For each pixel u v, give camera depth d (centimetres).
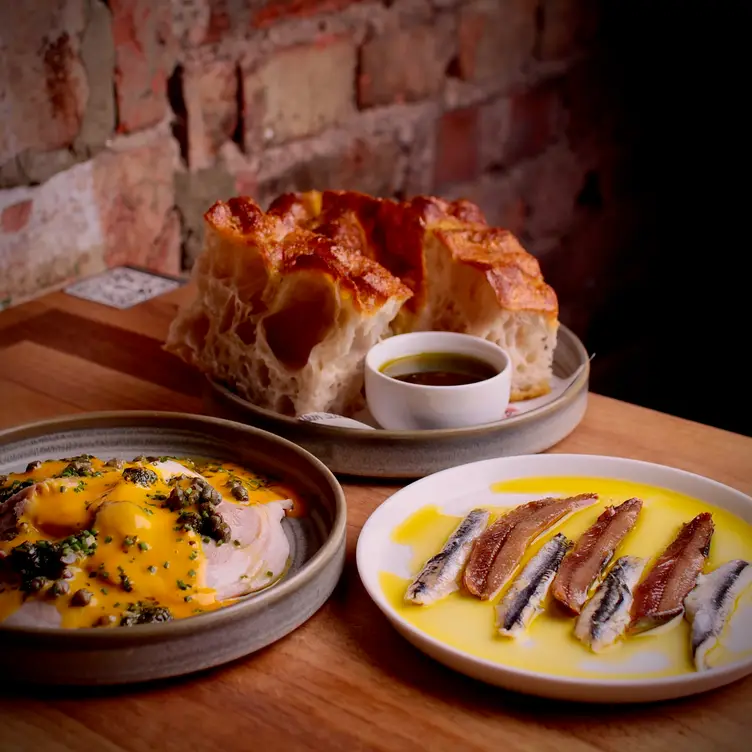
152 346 96
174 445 78
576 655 64
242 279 84
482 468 76
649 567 69
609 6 152
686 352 180
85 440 78
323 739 62
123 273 109
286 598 65
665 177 175
